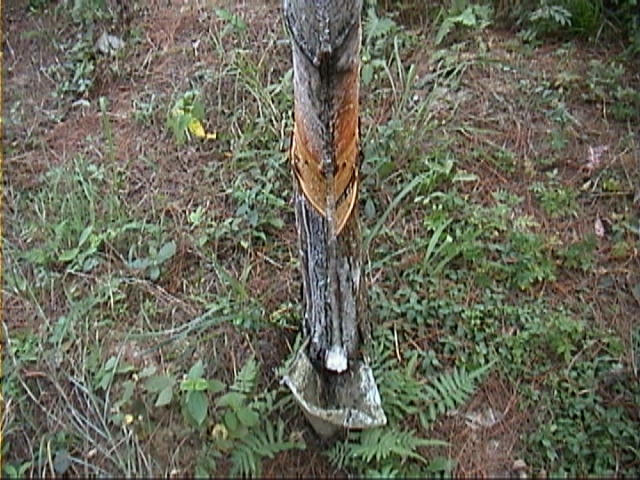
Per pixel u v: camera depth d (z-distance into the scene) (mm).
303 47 1894
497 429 2430
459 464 2342
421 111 3348
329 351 2287
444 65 3697
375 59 3695
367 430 2311
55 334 2617
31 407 2449
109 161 3281
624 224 3047
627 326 2723
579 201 3152
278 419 2395
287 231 3008
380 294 2729
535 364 2594
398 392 2441
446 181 3172
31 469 2297
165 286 2820
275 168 3182
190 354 2582
